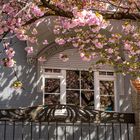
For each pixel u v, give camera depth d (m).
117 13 6.09
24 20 6.50
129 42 7.15
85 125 8.41
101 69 9.19
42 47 8.63
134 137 6.35
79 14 5.34
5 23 6.33
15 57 8.71
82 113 6.27
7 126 8.07
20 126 8.16
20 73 8.68
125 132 8.60
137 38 7.15
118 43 7.71
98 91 9.12
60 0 6.70
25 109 6.13
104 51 7.45
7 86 8.56
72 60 9.03
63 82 8.96
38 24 8.05
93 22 5.36
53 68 8.92
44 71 8.88
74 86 9.05
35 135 8.19
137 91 6.40
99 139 8.45
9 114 6.05
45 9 6.30
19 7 6.35
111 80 9.23
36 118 6.14
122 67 7.35
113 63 7.29
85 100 9.05
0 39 6.52
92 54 7.46
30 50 8.07
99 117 6.28
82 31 7.40
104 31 8.41
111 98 9.19
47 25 8.13
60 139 8.26
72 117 6.23
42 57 8.50
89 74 9.16
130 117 6.39
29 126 8.20
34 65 8.80
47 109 6.23
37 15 6.15
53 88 8.91
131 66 6.91
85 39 7.35
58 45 8.76
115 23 8.30
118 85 9.15
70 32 7.91
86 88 9.11
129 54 7.47
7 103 8.48
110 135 8.52
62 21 7.11
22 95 8.61
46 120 6.17
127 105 9.11
